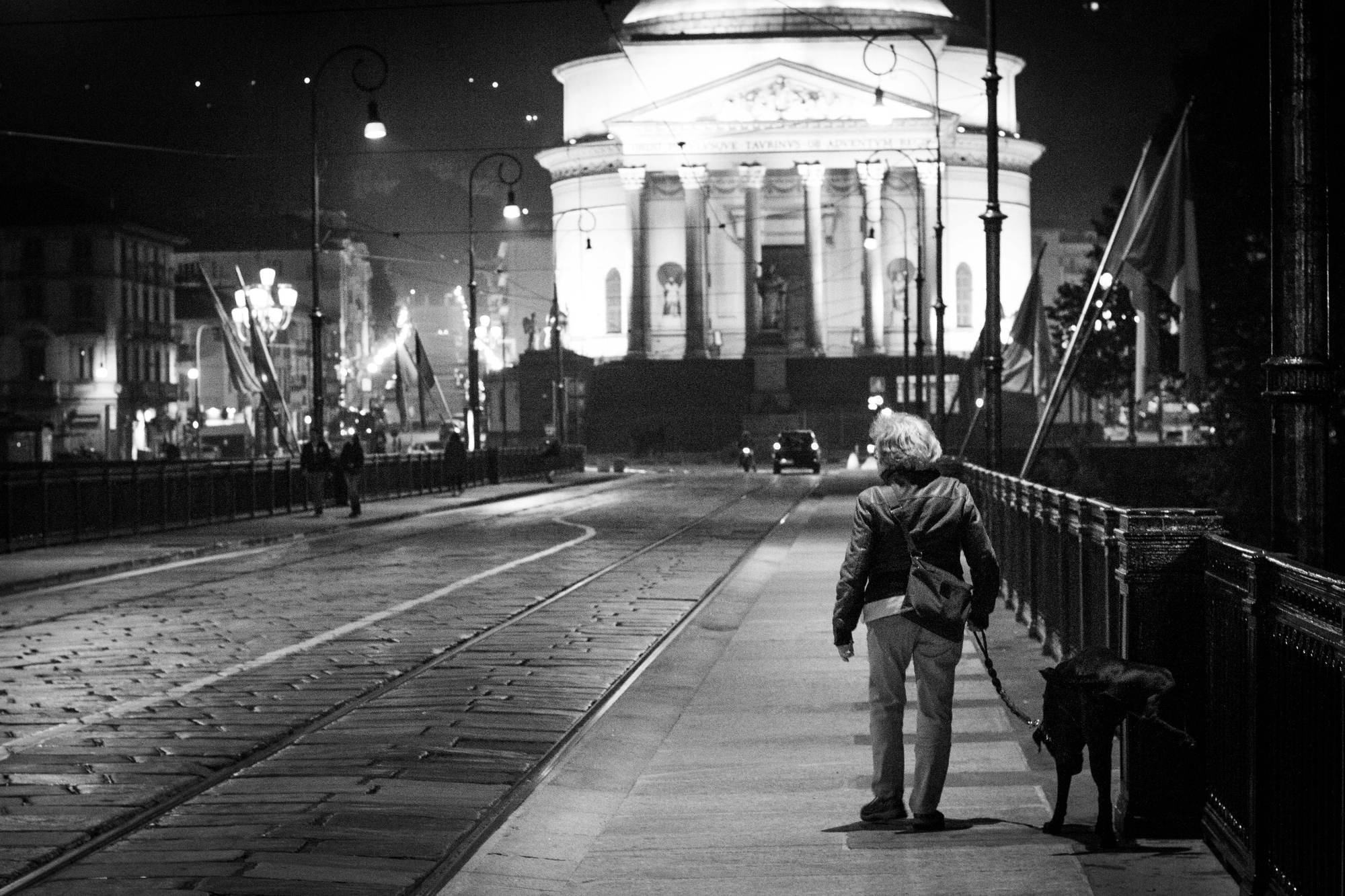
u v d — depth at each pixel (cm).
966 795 1069
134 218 11706
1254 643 790
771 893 857
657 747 1295
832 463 10906
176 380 12588
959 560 990
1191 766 925
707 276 13800
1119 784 1083
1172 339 6359
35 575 2642
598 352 14025
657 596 2417
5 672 1664
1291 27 1010
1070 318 9388
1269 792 785
